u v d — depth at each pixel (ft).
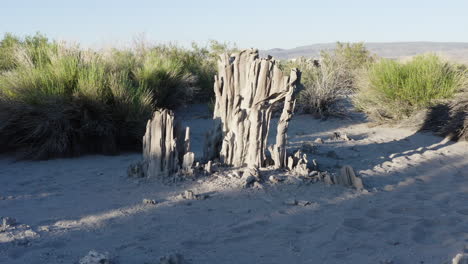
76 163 22.86
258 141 18.79
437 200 16.03
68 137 25.04
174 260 9.77
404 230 12.70
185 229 12.66
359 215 14.03
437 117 31.73
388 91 35.22
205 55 59.98
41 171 20.92
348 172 17.58
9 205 14.98
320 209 14.66
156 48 55.11
